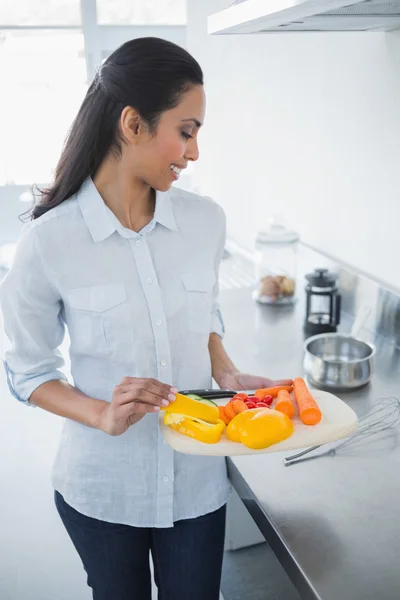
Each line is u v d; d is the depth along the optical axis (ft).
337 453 4.32
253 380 4.25
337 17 4.18
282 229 7.57
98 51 13.25
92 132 3.62
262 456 4.30
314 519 3.67
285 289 7.26
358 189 6.47
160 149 3.47
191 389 4.10
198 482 4.13
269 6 3.40
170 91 3.33
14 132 13.92
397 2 3.49
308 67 7.09
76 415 3.75
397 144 5.74
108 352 3.86
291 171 7.86
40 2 12.87
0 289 3.79
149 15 13.32
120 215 3.76
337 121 6.66
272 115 8.17
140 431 3.93
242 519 5.92
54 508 7.95
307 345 5.65
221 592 6.33
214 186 11.03
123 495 4.04
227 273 8.75
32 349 3.86
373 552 3.41
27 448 9.18
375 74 5.92
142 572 4.34
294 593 5.40
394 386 5.24
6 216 14.53
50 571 6.93
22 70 13.39
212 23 4.70
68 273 3.76
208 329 4.13
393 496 3.86
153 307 3.84
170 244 3.93
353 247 6.71
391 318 6.07
